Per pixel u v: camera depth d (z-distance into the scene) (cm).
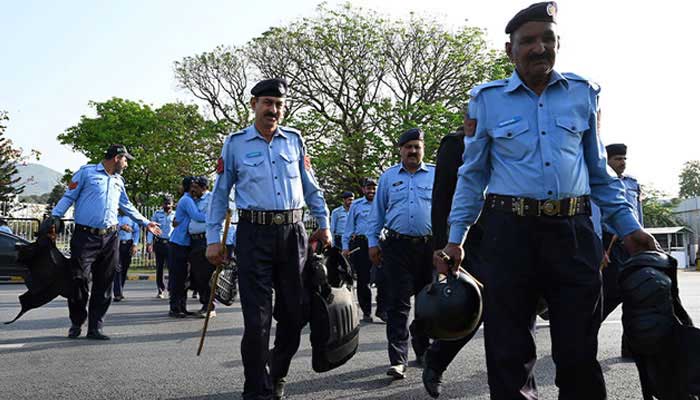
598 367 288
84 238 691
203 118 3167
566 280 287
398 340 518
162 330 790
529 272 290
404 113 2550
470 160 311
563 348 285
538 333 736
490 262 296
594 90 306
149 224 763
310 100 2841
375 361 585
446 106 2697
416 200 542
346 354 444
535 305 298
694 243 4025
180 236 935
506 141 296
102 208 700
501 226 294
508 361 287
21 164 4025
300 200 445
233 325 843
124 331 780
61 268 683
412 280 543
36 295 682
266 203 427
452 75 2736
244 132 446
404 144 561
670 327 295
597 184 312
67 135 4488
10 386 479
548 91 300
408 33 2727
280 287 436
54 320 873
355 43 2722
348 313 445
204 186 936
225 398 448
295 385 486
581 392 288
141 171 3850
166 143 3334
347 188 2725
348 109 2805
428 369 440
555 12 294
